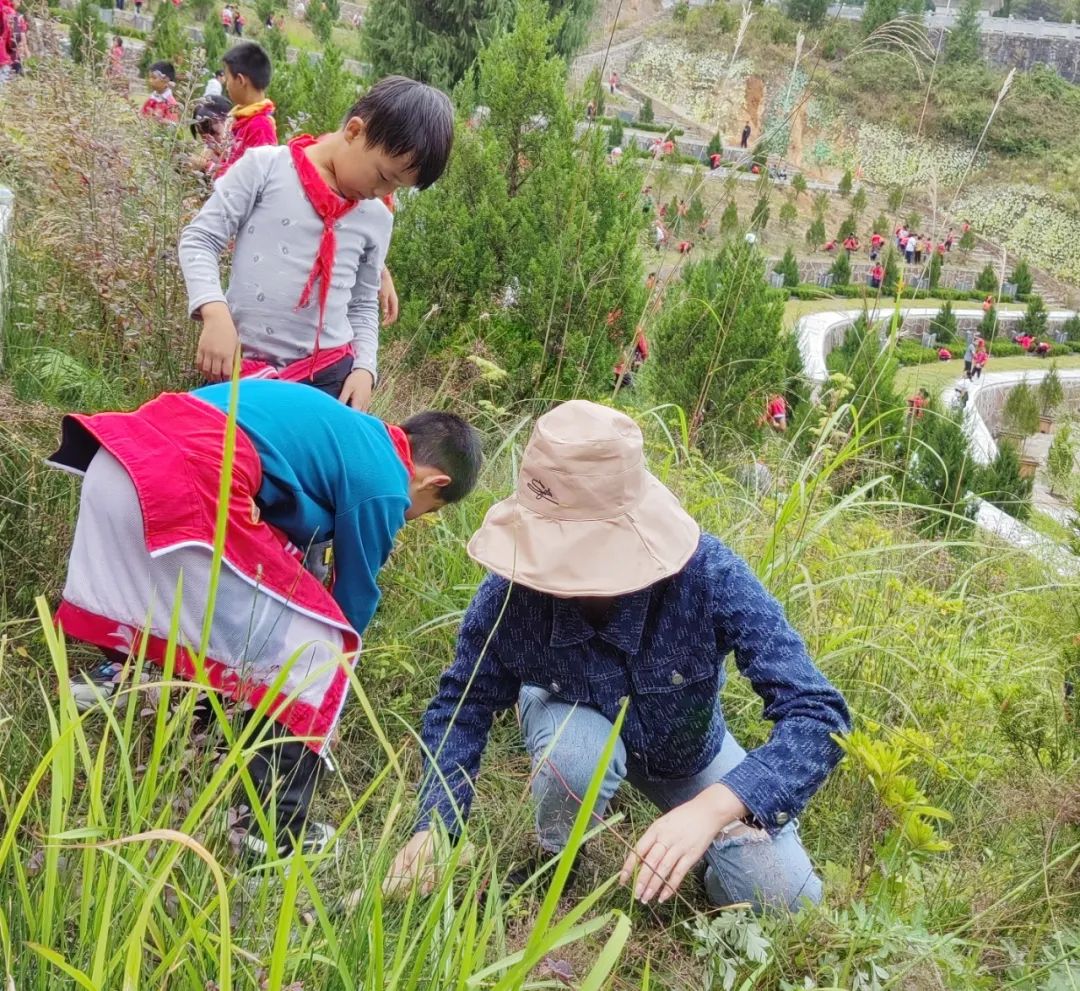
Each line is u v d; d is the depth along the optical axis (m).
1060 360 31.89
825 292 25.38
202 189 4.05
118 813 1.68
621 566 2.23
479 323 5.54
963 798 3.05
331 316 3.26
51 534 2.90
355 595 2.66
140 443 2.40
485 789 2.75
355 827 2.51
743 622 2.36
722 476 4.20
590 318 5.56
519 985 1.42
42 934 1.54
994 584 5.11
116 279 3.85
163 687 1.65
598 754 2.40
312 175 3.14
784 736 2.24
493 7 20.38
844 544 4.41
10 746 2.14
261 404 2.57
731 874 2.42
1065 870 2.62
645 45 49.75
